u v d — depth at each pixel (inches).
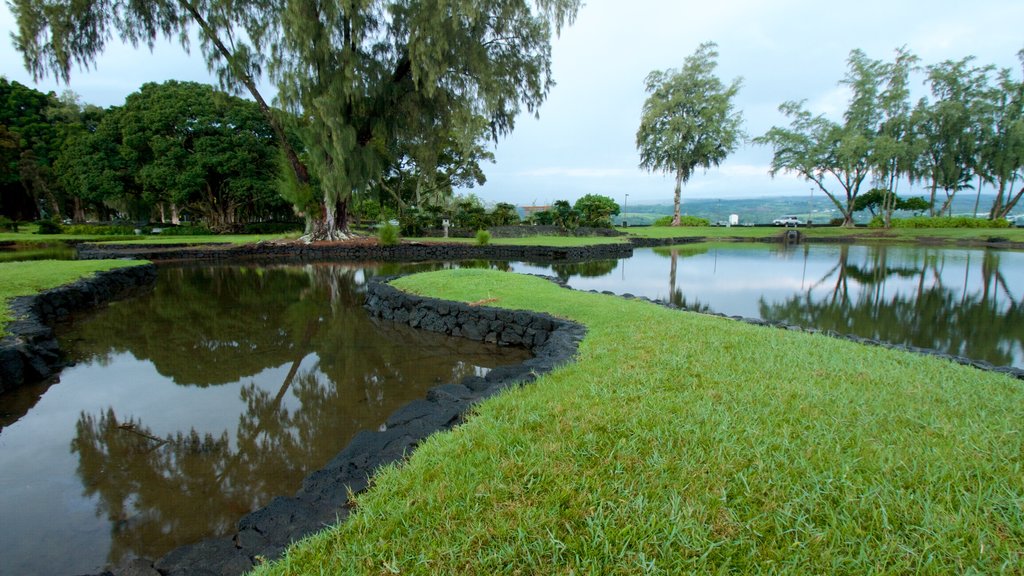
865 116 1051.3
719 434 84.1
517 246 689.6
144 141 900.0
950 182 1104.2
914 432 86.7
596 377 119.6
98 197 939.3
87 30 565.9
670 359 132.3
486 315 241.1
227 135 933.2
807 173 1135.0
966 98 1031.0
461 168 1198.9
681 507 64.2
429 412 112.5
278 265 591.5
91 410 154.1
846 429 87.4
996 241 836.0
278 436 135.5
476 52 593.3
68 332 258.1
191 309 322.3
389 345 232.4
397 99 659.4
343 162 619.5
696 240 1015.6
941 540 57.1
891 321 271.1
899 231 1024.9
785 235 1000.9
